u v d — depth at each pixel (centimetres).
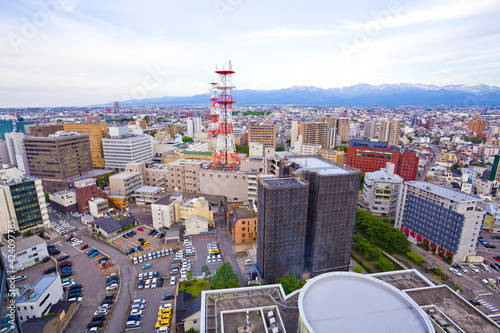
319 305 4262
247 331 4481
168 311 7588
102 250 10788
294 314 5081
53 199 14325
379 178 14262
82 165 18162
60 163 16475
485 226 13075
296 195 8031
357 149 19975
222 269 8200
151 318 7500
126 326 7219
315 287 4688
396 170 19125
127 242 11356
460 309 4975
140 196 15125
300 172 8881
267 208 7894
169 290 8600
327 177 8144
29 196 11594
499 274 9712
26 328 6206
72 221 13138
